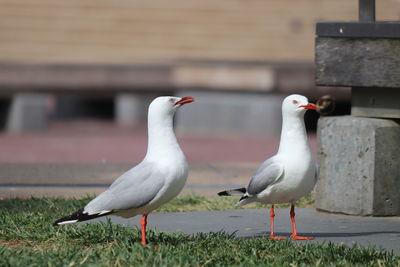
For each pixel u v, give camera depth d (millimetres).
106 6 32375
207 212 12109
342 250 9070
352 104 11961
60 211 11773
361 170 11656
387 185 11664
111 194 8797
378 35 11258
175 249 9055
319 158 12078
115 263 8461
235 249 9102
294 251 9031
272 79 30453
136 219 11391
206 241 9406
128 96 36844
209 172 16234
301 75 30422
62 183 14617
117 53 32219
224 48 32406
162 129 8945
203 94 31781
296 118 9539
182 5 32531
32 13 32156
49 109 41156
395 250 9406
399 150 11664
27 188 14102
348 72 11492
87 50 32125
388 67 11273
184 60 32344
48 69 30984
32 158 22312
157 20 32469
